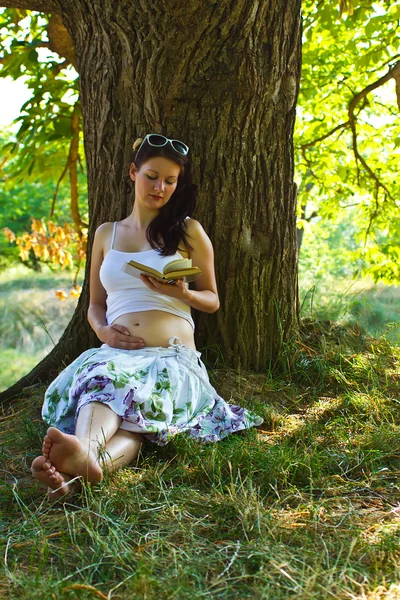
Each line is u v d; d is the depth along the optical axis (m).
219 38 4.13
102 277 3.84
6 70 6.53
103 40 4.33
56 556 2.49
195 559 2.41
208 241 3.90
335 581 2.27
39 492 3.07
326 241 17.84
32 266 20.70
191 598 2.18
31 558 2.46
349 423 3.92
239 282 4.44
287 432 3.79
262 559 2.40
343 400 4.15
